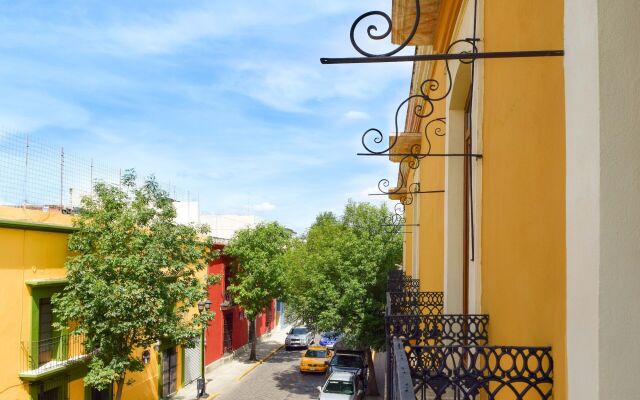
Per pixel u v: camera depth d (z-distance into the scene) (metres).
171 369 22.47
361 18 3.04
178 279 16.73
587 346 2.23
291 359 32.53
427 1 7.46
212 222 42.56
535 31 3.37
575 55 2.43
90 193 16.70
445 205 7.85
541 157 3.21
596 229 2.16
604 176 2.14
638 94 2.15
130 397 18.59
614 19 2.18
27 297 13.62
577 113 2.39
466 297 7.43
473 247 5.42
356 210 26.28
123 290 13.83
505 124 4.26
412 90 13.88
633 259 2.11
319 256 23.94
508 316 4.05
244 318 35.50
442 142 8.78
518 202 3.78
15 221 13.13
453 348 3.16
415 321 5.11
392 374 4.60
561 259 2.80
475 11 5.50
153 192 15.90
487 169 5.03
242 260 30.55
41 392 13.91
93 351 14.80
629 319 2.10
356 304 22.14
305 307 23.61
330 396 19.22
